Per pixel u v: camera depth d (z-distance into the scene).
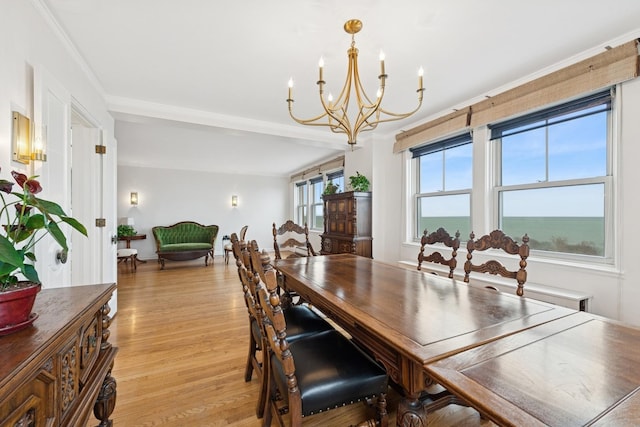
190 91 2.80
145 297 3.75
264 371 1.50
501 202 2.96
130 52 2.12
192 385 1.82
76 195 2.57
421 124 3.68
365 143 4.41
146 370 1.99
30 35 1.48
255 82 2.61
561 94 2.29
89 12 1.69
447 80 2.58
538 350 0.85
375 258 4.25
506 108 2.68
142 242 6.77
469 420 1.54
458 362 0.79
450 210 3.54
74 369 0.90
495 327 1.02
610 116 2.17
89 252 2.59
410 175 4.04
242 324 2.84
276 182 8.29
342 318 1.27
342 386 1.17
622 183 2.04
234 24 1.81
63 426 0.80
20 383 0.60
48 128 1.56
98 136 2.64
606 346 0.87
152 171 6.86
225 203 7.67
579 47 2.08
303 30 1.87
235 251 1.60
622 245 2.05
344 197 4.33
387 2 1.62
